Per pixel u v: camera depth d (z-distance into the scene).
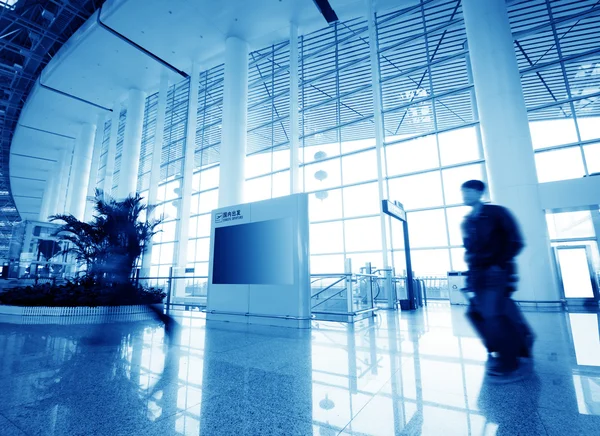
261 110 15.70
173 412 1.89
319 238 12.53
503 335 2.48
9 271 13.81
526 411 1.78
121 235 8.98
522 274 7.49
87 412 1.90
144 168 20.53
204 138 17.62
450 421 1.69
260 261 5.86
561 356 2.88
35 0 12.37
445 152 10.70
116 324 6.03
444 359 2.95
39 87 17.20
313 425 1.70
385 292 8.87
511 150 7.78
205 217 16.47
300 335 4.50
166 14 12.09
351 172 12.41
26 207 39.62
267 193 14.77
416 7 11.97
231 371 2.73
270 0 11.52
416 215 10.94
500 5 8.43
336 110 13.37
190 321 6.36
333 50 13.88
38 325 5.98
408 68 12.65
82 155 21.41
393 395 2.09
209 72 17.59
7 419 1.81
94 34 13.20
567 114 9.71
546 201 7.55
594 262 8.57
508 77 8.05
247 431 1.64
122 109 22.06
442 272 10.66
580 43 10.59
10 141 24.98
